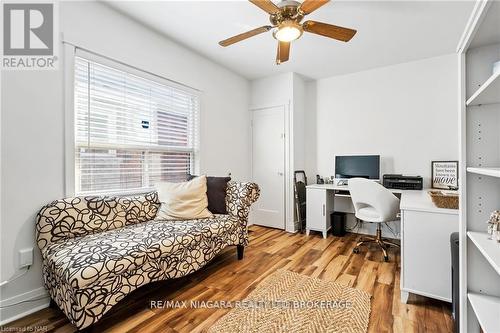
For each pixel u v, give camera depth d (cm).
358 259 249
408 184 297
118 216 201
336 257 255
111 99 221
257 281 203
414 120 316
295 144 366
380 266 231
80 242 161
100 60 208
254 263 241
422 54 297
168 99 273
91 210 186
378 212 250
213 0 202
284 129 368
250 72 364
